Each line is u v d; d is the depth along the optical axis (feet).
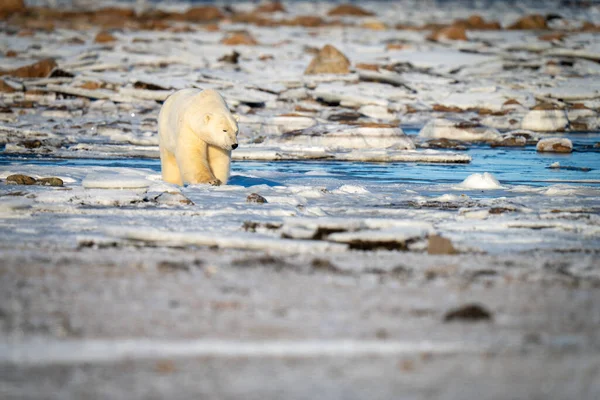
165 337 45.21
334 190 107.96
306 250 68.03
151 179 109.81
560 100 256.93
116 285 55.11
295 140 174.40
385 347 44.14
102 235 72.49
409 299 52.75
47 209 86.22
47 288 54.19
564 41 399.24
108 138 180.55
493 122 219.61
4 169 119.65
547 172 137.90
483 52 371.76
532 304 52.06
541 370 41.32
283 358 42.50
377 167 143.02
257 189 102.37
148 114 225.76
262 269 60.23
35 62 311.47
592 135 204.33
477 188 113.09
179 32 467.93
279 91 261.24
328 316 49.01
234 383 39.37
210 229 74.54
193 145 101.65
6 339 44.75
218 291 53.88
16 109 228.84
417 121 229.66
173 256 64.49
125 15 610.24
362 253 67.87
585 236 76.74
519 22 513.86
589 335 46.32
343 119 219.41
